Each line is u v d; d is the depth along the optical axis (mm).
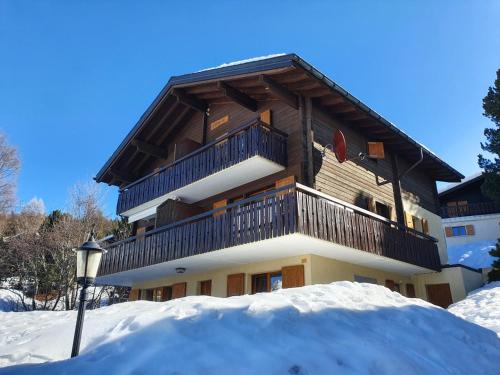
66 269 21328
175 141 16641
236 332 4176
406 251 12102
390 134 13336
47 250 22516
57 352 4711
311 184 10672
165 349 3693
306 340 4137
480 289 13227
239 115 13766
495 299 10289
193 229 11438
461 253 25625
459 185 30578
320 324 4723
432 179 17422
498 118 18891
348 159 12391
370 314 5539
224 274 12680
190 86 13836
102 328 5098
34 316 8336
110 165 17438
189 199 14477
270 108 12555
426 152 14562
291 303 5227
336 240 9570
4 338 6059
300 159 11047
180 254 11555
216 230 10617
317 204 9414
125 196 16812
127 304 7422
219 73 12156
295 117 11602
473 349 5234
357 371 3686
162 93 14625
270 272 11578
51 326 6051
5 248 23141
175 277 14797
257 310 4828
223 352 3668
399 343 4660
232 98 12406
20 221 27281
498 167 19484
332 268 10992
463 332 5703
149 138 16734
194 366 3383
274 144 11211
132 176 18312
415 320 5691
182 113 15828
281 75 10758
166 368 3352
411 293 13984
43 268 22297
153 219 16875
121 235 25406
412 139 13539
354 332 4660
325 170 11352
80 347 4609
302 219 8844
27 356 4605
